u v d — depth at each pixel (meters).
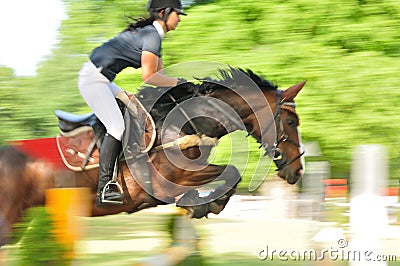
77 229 6.99
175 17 7.46
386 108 11.50
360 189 7.58
